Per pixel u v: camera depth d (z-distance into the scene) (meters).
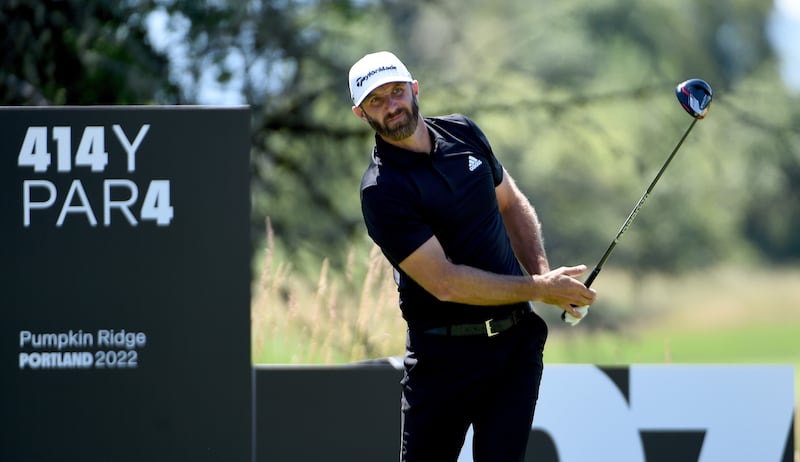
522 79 40.16
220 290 15.76
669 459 18.89
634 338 40.56
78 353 15.72
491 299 14.91
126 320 15.73
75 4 33.12
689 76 52.38
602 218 46.44
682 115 41.97
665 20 47.94
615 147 39.00
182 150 15.74
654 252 48.69
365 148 37.34
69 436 15.73
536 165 42.69
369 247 36.66
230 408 15.78
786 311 108.50
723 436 18.92
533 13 42.41
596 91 41.59
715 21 65.81
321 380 18.22
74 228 15.70
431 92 38.75
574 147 40.38
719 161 44.09
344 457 18.19
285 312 24.62
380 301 23.33
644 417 18.91
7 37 32.75
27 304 15.67
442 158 15.19
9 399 15.69
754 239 99.62
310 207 37.62
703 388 18.94
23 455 15.70
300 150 37.66
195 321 15.76
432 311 15.46
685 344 101.94
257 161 37.16
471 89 39.09
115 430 15.73
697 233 55.12
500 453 15.27
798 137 41.72
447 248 15.29
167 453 15.78
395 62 14.93
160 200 15.73
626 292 48.84
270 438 18.14
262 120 36.28
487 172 15.41
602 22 43.53
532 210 16.59
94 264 15.71
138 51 34.16
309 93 37.16
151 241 15.74
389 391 18.23
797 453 21.91
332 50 37.94
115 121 15.72
